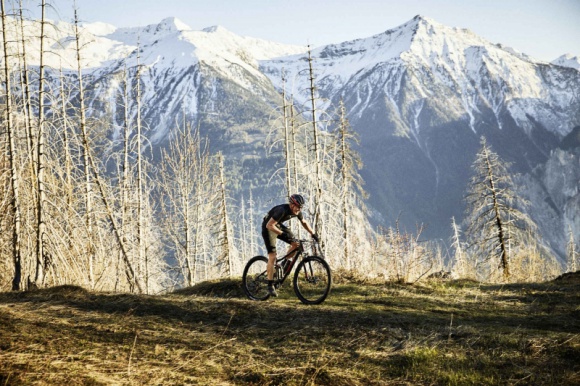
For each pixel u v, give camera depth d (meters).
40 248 17.14
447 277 13.95
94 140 23.03
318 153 24.05
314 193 24.33
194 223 32.38
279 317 7.77
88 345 6.27
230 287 10.64
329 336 6.84
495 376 5.53
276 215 8.98
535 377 5.42
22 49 17.47
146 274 29.17
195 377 5.43
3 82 17.66
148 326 7.25
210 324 7.49
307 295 9.22
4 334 6.38
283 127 27.64
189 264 32.16
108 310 8.14
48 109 18.02
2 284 18.92
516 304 9.02
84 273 19.94
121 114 25.89
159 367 5.65
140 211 27.27
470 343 6.58
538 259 25.55
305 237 25.17
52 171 19.44
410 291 10.20
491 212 28.81
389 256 11.78
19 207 17.36
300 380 5.42
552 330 7.25
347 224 26.73
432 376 5.58
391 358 6.12
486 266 27.91
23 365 5.28
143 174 27.91
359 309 8.14
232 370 5.70
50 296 9.22
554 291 10.09
